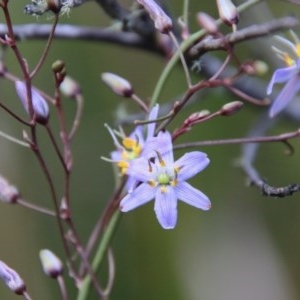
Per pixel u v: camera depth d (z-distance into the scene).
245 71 0.63
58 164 0.80
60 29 0.70
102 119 0.80
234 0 0.67
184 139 0.81
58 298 0.80
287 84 0.63
